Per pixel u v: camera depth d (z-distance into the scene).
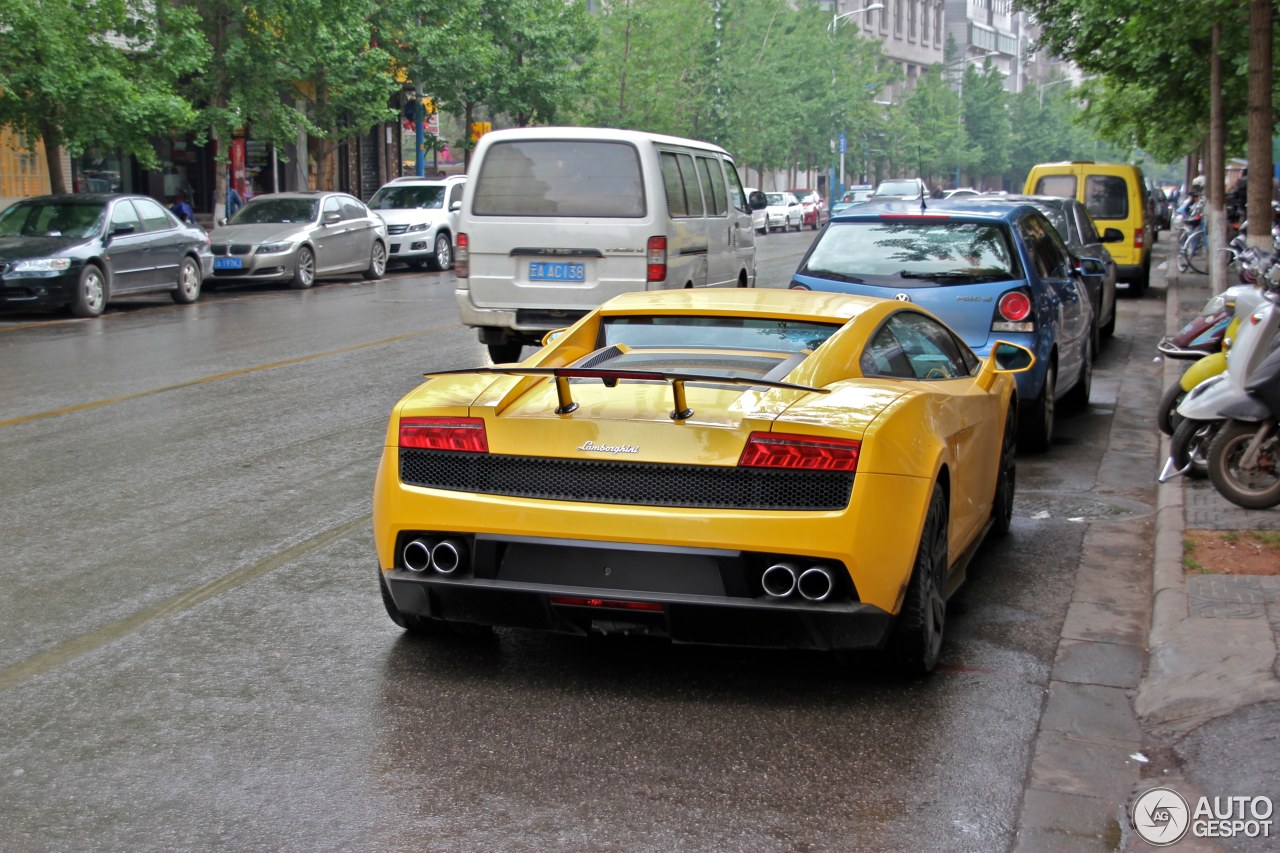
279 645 5.61
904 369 5.91
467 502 4.95
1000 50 136.38
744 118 57.34
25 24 20.59
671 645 5.62
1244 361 7.45
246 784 4.28
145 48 25.59
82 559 6.85
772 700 5.02
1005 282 9.45
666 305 6.07
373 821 4.02
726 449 4.76
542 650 5.56
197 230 21.94
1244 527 7.21
